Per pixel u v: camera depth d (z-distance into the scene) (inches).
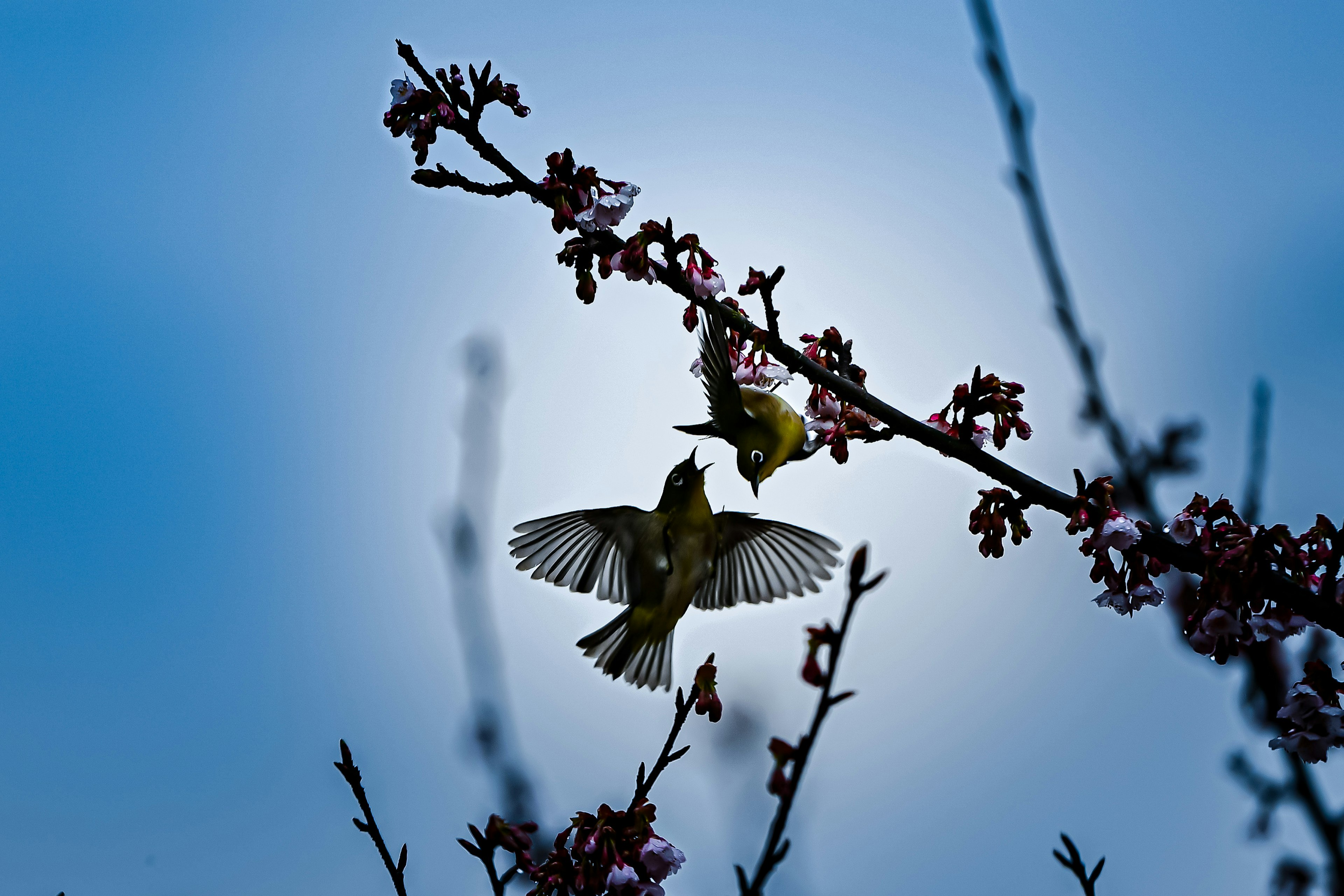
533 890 330.3
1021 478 422.3
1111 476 417.4
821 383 423.2
